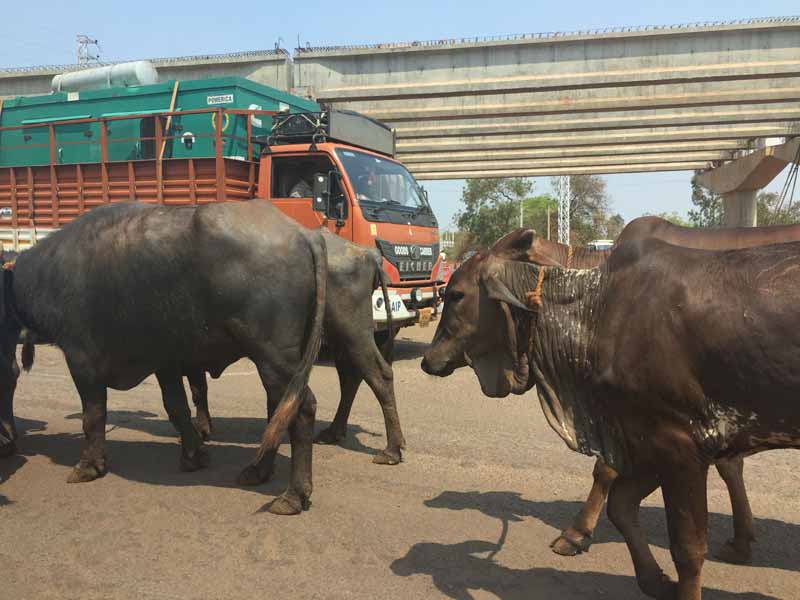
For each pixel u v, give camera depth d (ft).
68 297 18.20
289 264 16.56
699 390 9.98
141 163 36.96
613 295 10.97
